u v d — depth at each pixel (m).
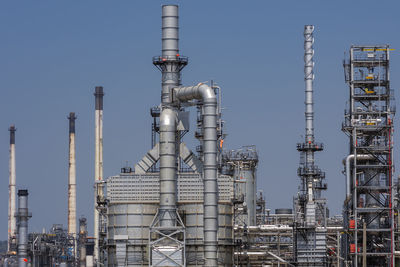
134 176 161.12
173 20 165.00
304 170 195.00
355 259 162.12
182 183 159.88
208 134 149.38
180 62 164.25
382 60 168.62
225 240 160.12
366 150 165.75
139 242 158.50
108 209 161.75
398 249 176.25
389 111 167.62
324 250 191.25
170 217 154.00
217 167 161.62
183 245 153.88
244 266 193.75
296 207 195.50
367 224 164.38
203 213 152.00
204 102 150.50
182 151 162.12
